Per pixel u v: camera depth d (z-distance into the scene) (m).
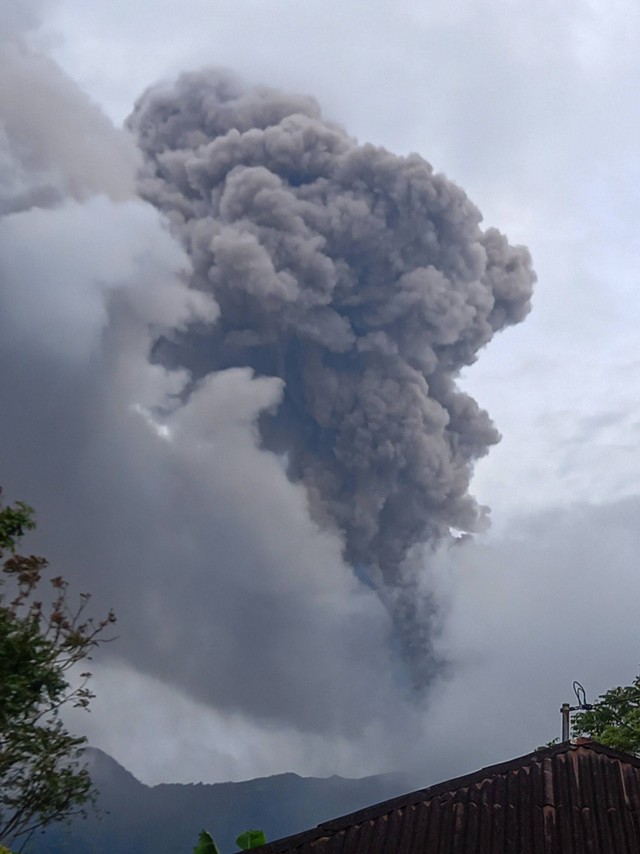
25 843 14.25
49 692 13.71
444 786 11.65
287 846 11.20
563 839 10.99
